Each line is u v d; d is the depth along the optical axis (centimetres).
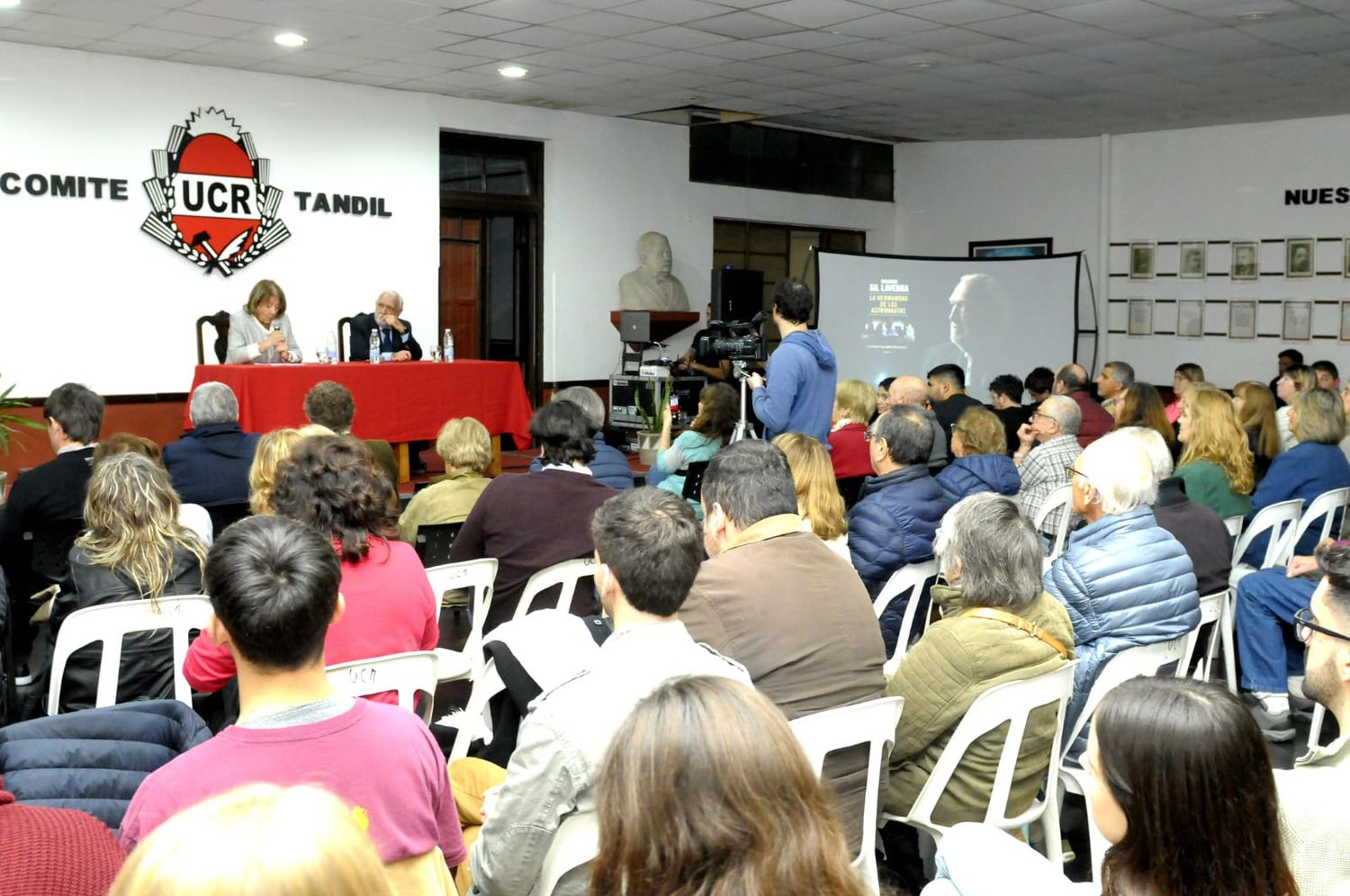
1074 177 1253
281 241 913
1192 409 477
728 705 103
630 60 864
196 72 864
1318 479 471
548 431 359
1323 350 1106
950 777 242
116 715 197
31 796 184
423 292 1000
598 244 1119
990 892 141
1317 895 146
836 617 231
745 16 735
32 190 796
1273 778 126
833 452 531
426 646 259
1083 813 339
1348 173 1082
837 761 219
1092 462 299
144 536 286
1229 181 1153
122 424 844
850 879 101
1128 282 1227
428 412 771
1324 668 188
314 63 864
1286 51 830
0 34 760
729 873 97
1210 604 348
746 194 1224
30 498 388
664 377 995
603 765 105
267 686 160
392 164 973
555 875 174
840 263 1166
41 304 806
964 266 1188
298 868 68
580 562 346
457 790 224
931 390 753
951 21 747
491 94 993
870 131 1248
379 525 248
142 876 68
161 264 857
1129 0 693
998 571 244
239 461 441
